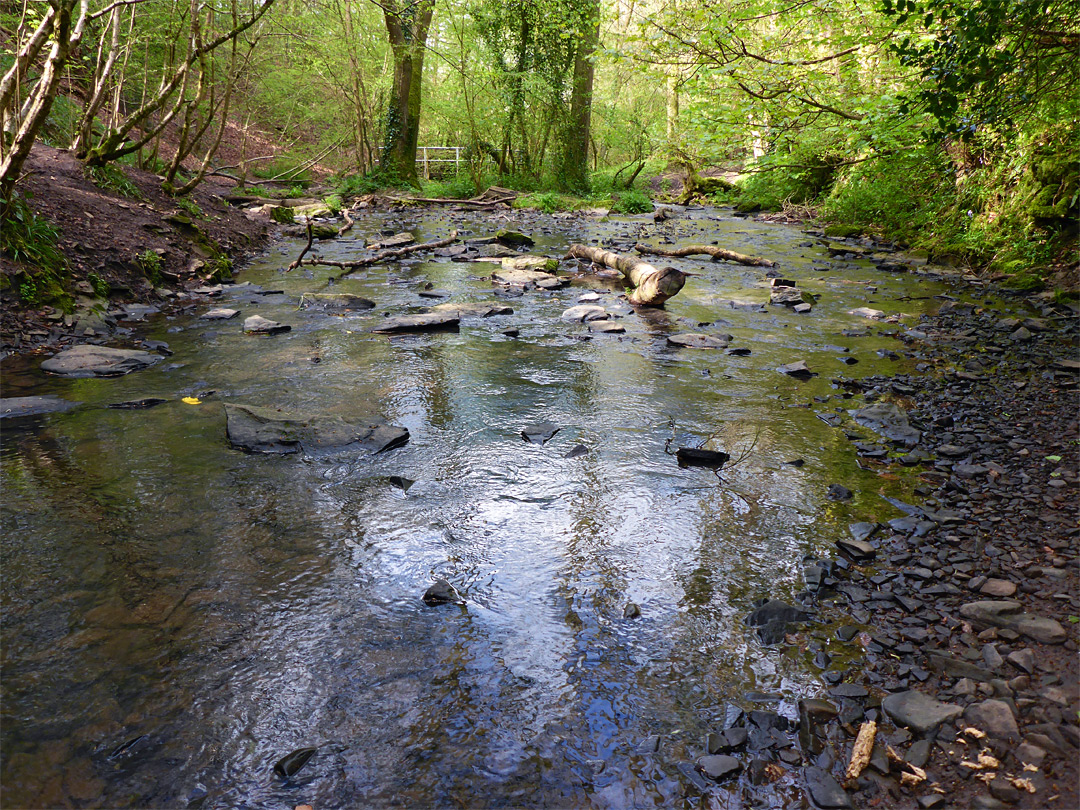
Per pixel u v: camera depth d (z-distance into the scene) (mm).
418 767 2041
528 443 4359
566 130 24344
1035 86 7195
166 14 12406
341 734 2152
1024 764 2021
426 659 2480
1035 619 2607
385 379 5473
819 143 9633
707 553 3170
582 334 6902
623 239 14258
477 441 4371
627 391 5316
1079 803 1879
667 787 1991
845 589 2881
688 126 9180
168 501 3527
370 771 2023
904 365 6008
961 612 2707
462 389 5297
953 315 7805
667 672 2439
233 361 5879
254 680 2355
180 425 4500
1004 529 3295
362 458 4098
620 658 2510
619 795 1965
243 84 18062
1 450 4062
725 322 7539
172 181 11484
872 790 1971
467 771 2033
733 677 2416
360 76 23031
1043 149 10195
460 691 2334
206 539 3195
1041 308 7941
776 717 2215
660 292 8078
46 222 7574
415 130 23000
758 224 17531
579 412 4883
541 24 22125
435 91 25094
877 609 2771
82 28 6965
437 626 2656
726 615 2742
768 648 2561
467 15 23328
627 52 8523
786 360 6168
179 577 2902
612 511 3537
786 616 2711
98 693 2277
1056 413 4727
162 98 10609
